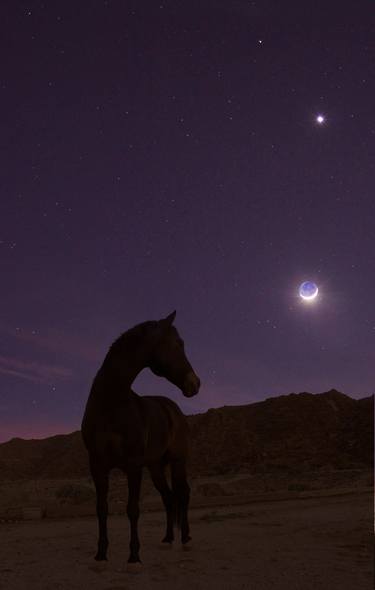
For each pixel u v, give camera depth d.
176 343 7.67
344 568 6.63
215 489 32.62
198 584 5.92
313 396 115.00
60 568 6.86
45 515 17.31
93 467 7.11
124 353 7.23
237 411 112.44
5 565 7.18
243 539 9.38
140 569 6.58
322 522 12.04
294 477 57.28
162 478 8.59
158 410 8.16
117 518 15.39
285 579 6.09
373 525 10.68
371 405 106.38
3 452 121.44
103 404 7.07
